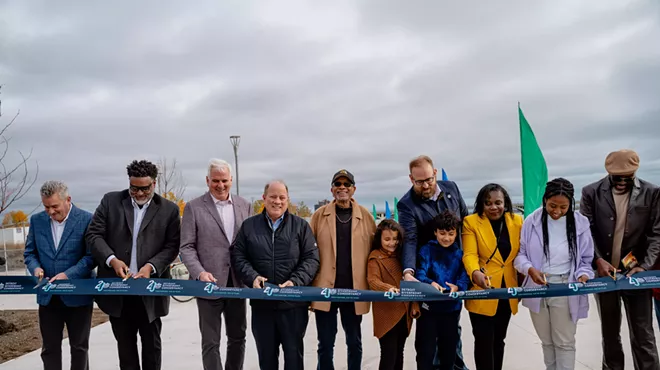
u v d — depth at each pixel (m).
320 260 3.93
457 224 3.65
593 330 6.04
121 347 3.77
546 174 5.46
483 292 3.50
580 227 3.60
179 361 5.15
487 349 3.61
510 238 3.74
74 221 3.84
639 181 3.77
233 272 3.99
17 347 5.98
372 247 3.94
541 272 3.52
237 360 4.01
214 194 4.02
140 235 3.79
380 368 3.71
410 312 3.70
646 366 3.72
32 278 3.75
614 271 3.57
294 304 3.63
